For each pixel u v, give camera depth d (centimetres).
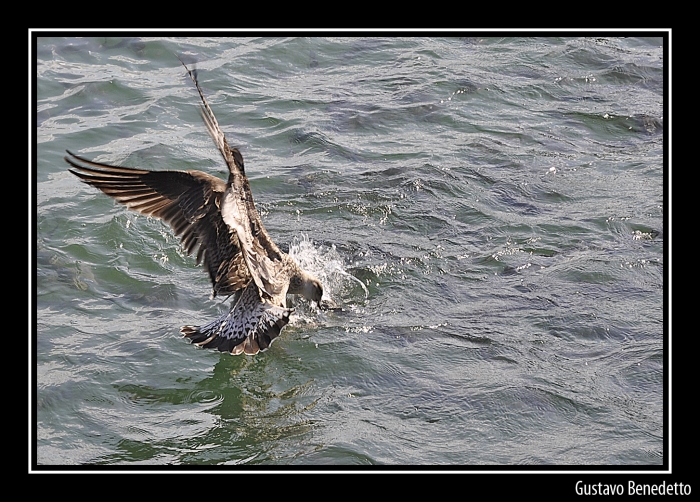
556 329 1225
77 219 1414
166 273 1331
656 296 1296
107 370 1130
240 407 1088
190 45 1950
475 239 1434
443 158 1645
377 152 1659
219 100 1786
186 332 1060
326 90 1853
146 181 974
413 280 1333
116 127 1667
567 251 1405
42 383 1098
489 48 2044
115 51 1898
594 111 1820
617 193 1559
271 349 1184
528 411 1072
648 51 2050
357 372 1141
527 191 1562
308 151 1650
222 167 1581
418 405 1085
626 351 1180
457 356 1170
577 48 2041
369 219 1473
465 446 1021
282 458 1005
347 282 1321
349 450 1012
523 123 1777
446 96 1845
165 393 1107
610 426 1052
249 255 893
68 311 1235
